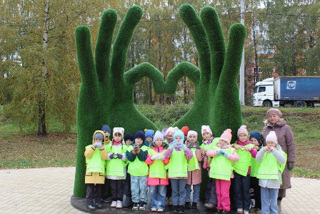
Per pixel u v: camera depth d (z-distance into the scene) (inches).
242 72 681.6
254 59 1234.6
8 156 423.8
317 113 655.1
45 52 519.8
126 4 1055.6
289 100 844.0
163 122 665.0
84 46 193.6
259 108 696.4
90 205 179.0
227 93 186.4
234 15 1053.8
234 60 181.2
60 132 667.4
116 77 215.3
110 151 183.9
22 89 523.2
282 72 1157.1
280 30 1048.8
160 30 1056.2
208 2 1073.5
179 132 175.8
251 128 599.5
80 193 203.3
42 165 365.1
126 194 184.5
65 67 551.2
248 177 173.6
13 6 550.9
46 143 541.6
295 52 1108.5
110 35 205.3
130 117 215.2
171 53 1061.8
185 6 210.2
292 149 174.4
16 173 319.0
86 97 202.2
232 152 170.7
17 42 542.6
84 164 202.7
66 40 566.9
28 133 644.1
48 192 236.2
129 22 212.4
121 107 215.8
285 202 214.7
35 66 515.8
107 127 193.2
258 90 904.3
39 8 556.4
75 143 550.6
